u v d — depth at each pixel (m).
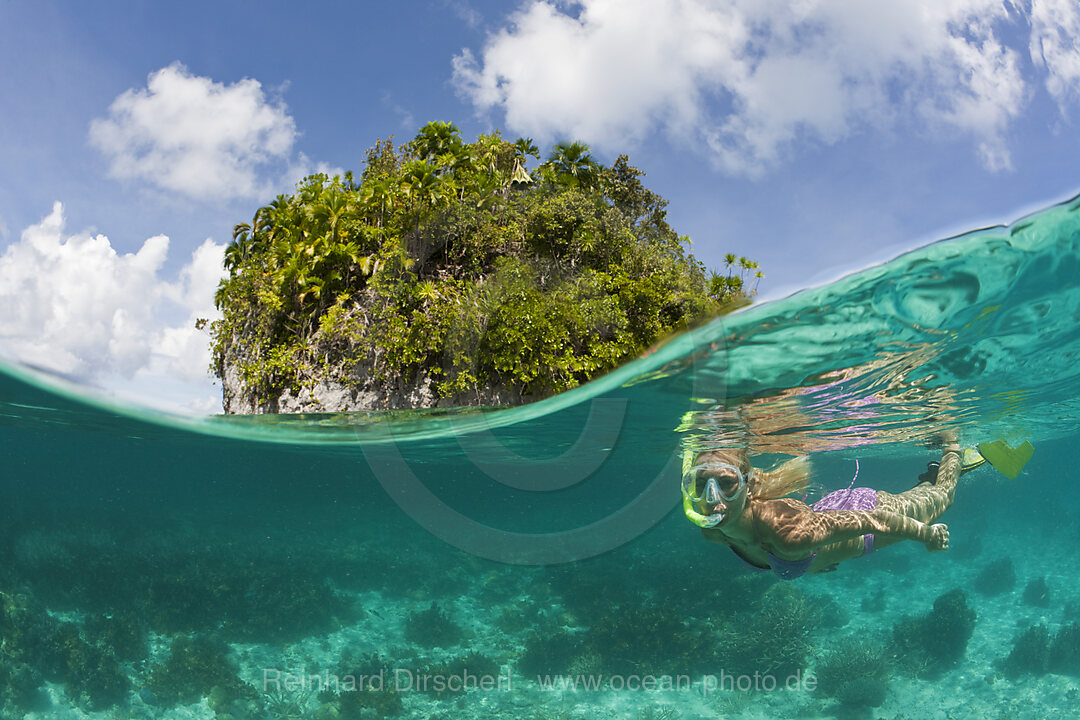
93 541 26.48
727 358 5.80
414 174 21.84
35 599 17.52
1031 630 15.47
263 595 18.23
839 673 13.87
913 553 32.22
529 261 16.25
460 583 23.84
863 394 7.55
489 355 14.01
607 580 20.56
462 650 16.30
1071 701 12.91
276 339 23.12
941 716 12.66
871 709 12.85
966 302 4.92
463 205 20.03
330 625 17.55
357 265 22.02
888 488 39.88
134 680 13.60
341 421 13.66
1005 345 6.35
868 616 19.88
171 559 22.94
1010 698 13.38
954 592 16.61
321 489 39.34
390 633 17.64
